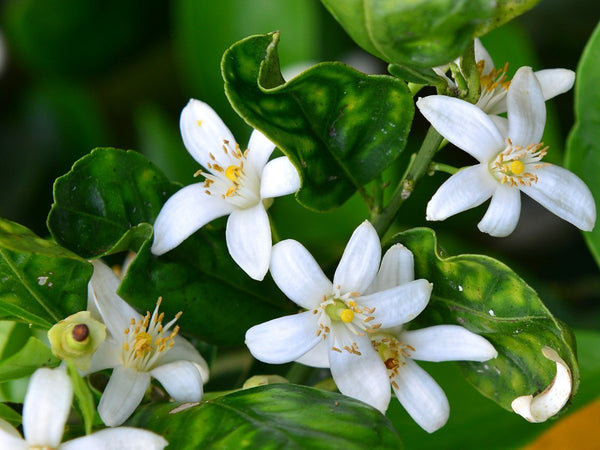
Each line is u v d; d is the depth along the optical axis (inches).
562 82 14.1
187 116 14.1
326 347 13.6
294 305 14.2
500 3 12.4
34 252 13.1
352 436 12.5
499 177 13.6
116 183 13.9
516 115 13.6
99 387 13.8
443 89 13.4
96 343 12.9
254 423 12.7
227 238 13.6
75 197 13.7
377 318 13.3
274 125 13.2
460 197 13.4
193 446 12.7
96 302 13.6
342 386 13.3
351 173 13.8
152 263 13.7
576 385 13.0
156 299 13.7
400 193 13.9
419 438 14.7
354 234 13.3
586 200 13.7
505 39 17.2
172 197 13.8
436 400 13.6
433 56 12.7
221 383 15.9
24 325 14.5
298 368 14.2
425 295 13.3
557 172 13.7
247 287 14.1
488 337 13.6
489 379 13.7
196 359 13.8
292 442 12.5
